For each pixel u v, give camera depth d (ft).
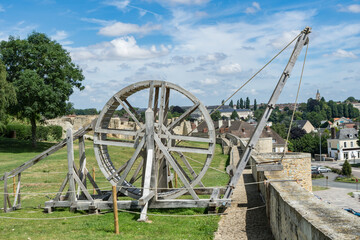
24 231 36.24
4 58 114.42
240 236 31.94
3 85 100.99
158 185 48.01
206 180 68.18
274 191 30.42
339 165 269.03
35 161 47.37
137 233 34.24
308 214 19.79
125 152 113.91
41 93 108.47
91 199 44.21
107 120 49.44
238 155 108.68
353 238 14.83
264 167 45.16
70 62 123.54
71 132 45.19
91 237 33.14
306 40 46.39
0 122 107.55
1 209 47.70
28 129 144.15
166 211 43.09
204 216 40.34
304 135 347.77
